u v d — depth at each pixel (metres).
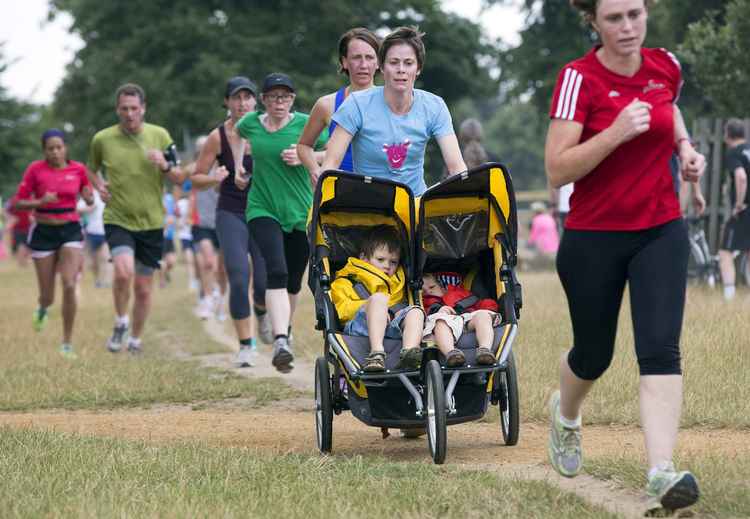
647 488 7.77
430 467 9.48
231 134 16.94
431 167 67.88
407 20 72.06
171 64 65.69
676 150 8.16
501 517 7.66
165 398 15.14
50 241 19.84
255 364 18.53
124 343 22.69
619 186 7.89
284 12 69.12
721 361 14.48
